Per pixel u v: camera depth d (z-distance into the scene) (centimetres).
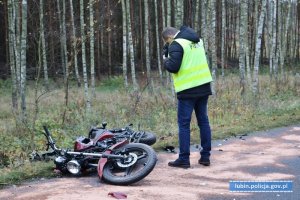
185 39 662
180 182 593
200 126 684
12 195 551
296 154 744
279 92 1620
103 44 2975
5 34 2650
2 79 2517
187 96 661
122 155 594
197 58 665
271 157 724
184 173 638
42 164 676
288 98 1471
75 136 938
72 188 570
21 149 803
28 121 1093
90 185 584
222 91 1518
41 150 813
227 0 3312
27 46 2578
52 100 1686
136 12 3069
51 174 640
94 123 1052
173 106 1300
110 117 1145
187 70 658
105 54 3044
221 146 812
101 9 2642
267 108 1201
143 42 3122
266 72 2842
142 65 2811
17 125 1005
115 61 3141
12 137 925
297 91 1622
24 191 566
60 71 2766
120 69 3064
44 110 1443
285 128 982
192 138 869
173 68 652
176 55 649
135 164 613
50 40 2592
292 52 3269
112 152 609
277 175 620
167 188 565
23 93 1253
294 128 982
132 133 693
